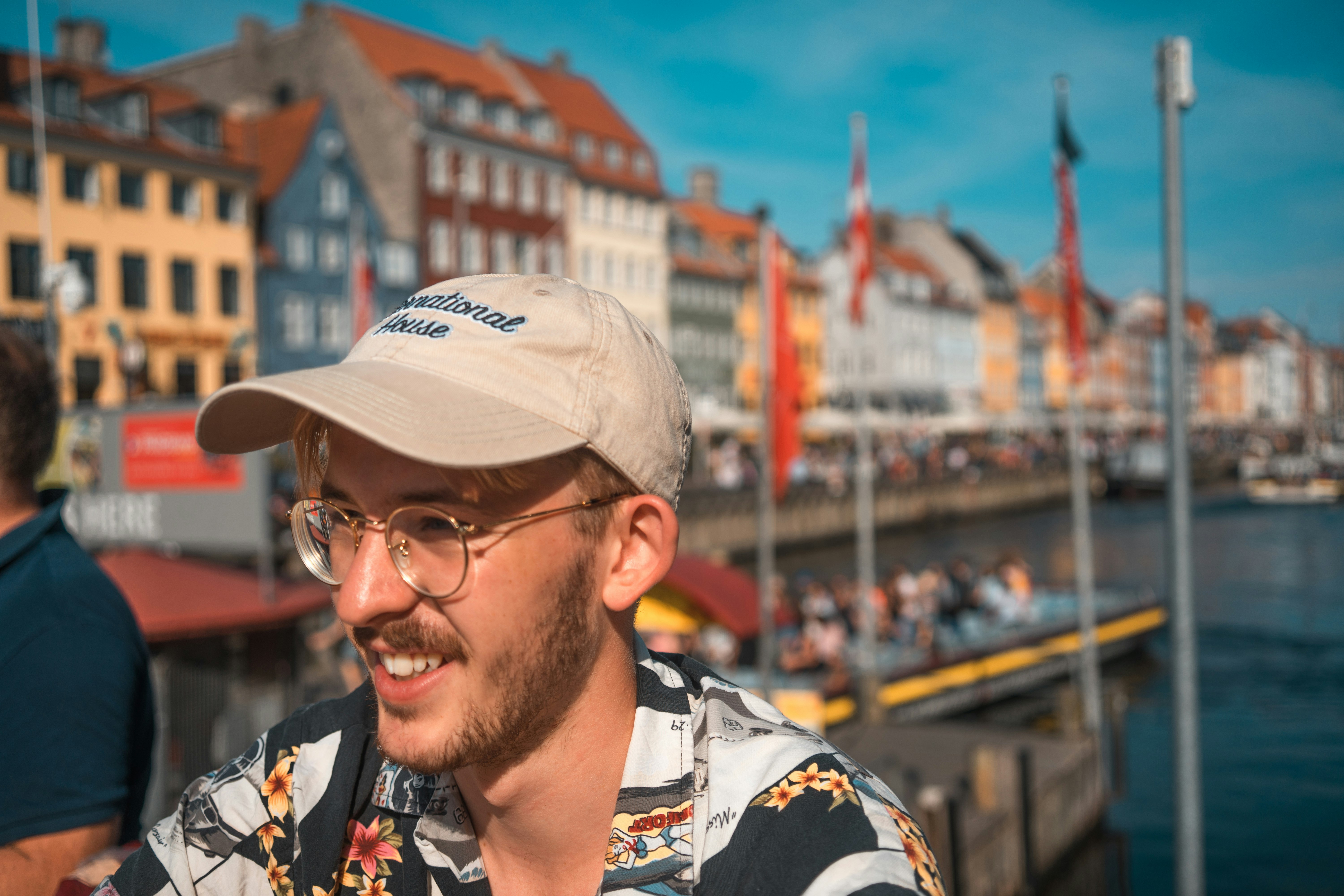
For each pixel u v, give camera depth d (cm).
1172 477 590
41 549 179
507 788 104
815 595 2238
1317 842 1557
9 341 190
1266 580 4066
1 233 3130
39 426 190
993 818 1109
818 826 94
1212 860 1505
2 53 3272
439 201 4656
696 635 1488
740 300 6531
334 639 1063
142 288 3494
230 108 4928
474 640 97
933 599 2495
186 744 682
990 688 2028
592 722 105
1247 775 1845
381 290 4319
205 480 809
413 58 4853
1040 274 10506
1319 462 8056
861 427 1638
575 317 105
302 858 115
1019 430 9156
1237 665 2680
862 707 1595
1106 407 10669
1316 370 15700
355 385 98
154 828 126
